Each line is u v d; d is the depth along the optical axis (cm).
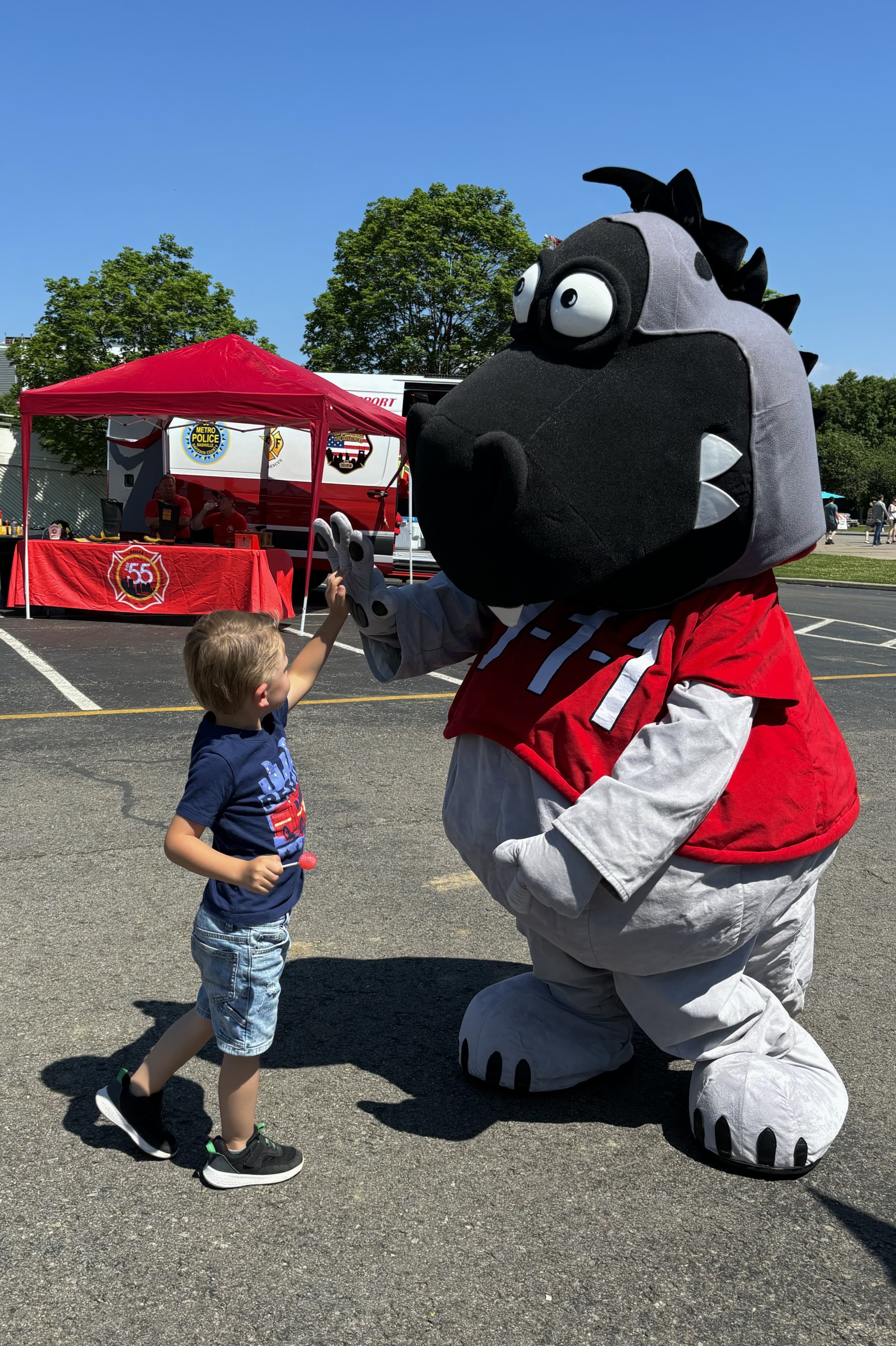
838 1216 243
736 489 231
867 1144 274
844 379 8050
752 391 230
